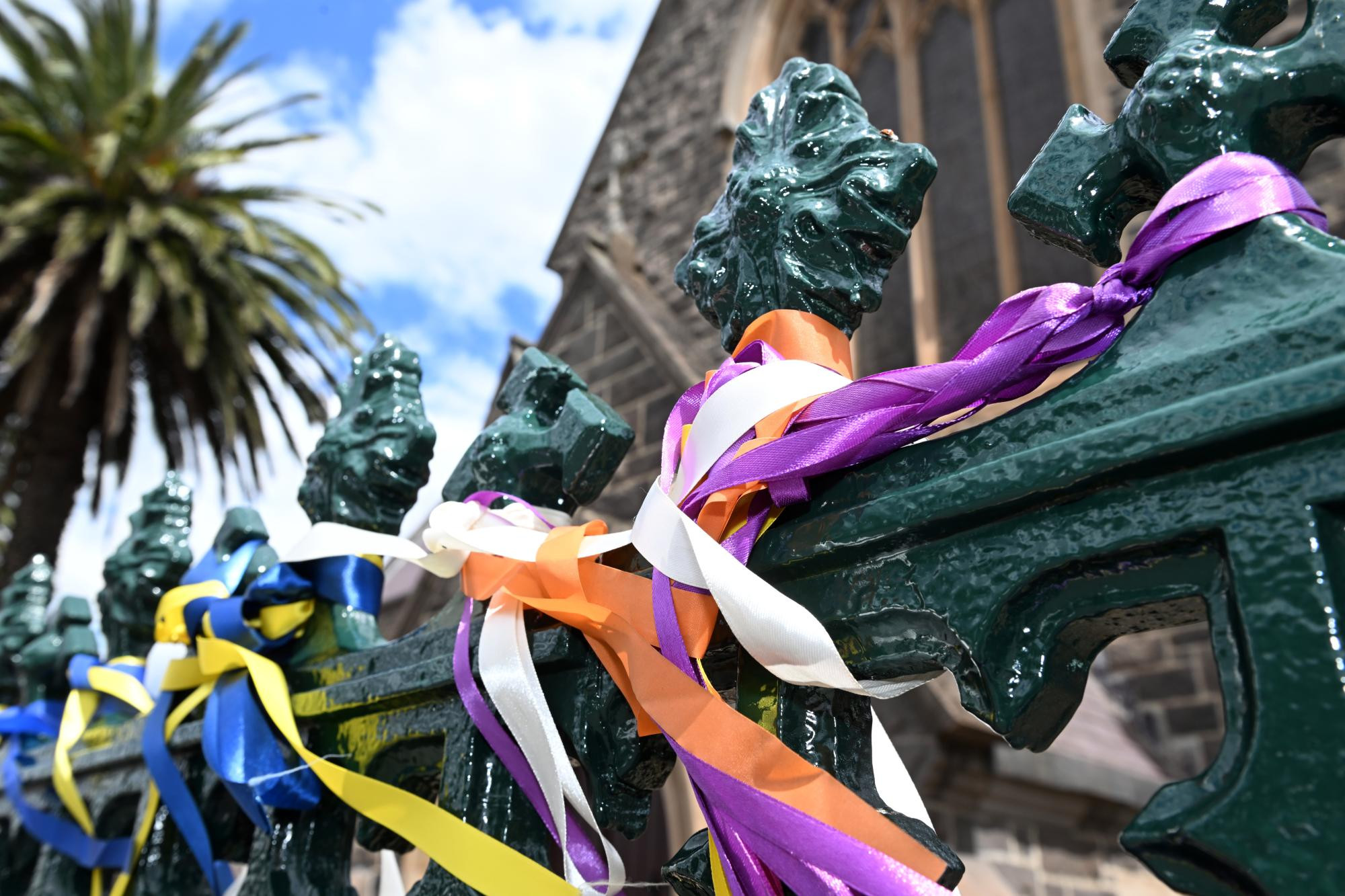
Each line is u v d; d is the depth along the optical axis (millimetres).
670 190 7691
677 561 545
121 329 10312
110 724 1223
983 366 500
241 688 888
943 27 7465
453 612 810
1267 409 370
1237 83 458
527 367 849
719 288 649
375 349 954
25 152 10438
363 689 794
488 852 642
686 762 508
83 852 1130
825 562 509
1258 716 359
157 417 11758
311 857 851
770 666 504
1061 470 419
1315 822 338
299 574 929
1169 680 5098
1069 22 6559
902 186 597
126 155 10461
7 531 10656
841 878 448
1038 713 444
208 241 9891
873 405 524
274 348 11906
